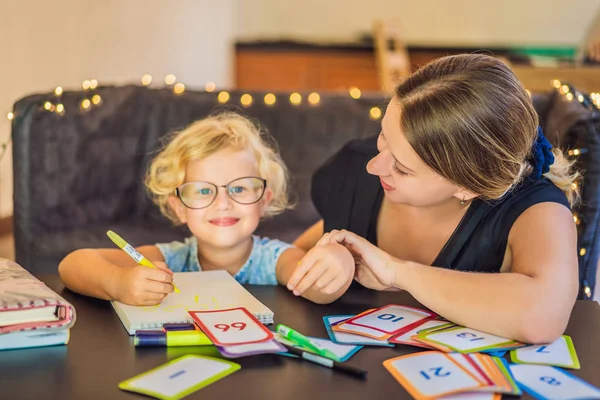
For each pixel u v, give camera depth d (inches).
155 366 31.1
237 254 52.3
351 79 202.8
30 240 73.4
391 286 40.4
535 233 40.8
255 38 226.2
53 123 73.5
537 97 67.9
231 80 206.5
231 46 205.9
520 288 36.4
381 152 41.6
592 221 56.0
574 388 29.3
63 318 33.3
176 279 43.1
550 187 44.6
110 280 39.3
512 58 158.1
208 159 50.5
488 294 36.3
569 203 47.3
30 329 32.5
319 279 39.5
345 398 28.1
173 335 33.5
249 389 28.8
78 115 75.0
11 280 35.6
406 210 49.2
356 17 227.5
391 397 28.2
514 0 223.5
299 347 32.8
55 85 120.9
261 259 51.9
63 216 75.2
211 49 189.5
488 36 227.1
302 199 80.0
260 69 205.0
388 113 40.0
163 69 161.2
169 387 28.6
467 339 34.6
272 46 203.0
